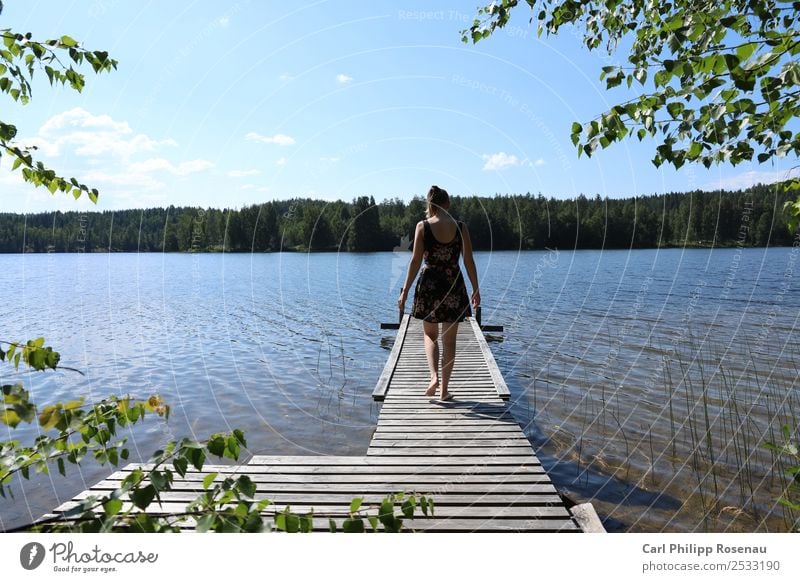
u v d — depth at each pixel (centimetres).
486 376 644
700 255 4012
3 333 1408
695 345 1088
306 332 1376
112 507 161
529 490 340
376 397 560
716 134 261
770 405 680
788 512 404
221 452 174
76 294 2483
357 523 193
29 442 588
